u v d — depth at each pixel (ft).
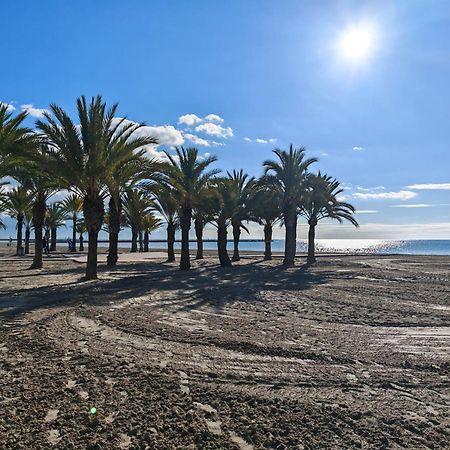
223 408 16.05
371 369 20.93
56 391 17.42
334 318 33.55
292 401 16.71
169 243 109.60
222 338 26.37
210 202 90.02
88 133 55.67
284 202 98.99
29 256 132.16
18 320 30.89
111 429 14.16
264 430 14.25
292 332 28.53
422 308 38.32
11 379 18.88
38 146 53.42
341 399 17.04
